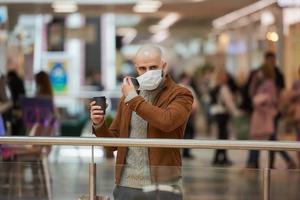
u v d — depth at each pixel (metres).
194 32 22.06
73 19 18.16
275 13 13.60
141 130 4.29
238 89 13.41
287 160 10.04
